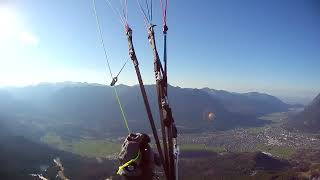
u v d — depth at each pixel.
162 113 5.40
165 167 5.39
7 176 102.62
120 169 5.90
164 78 5.45
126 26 5.61
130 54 5.52
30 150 144.50
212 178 107.19
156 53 5.48
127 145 5.95
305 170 120.50
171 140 5.39
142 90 5.45
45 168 117.25
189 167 120.50
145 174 5.93
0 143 151.00
